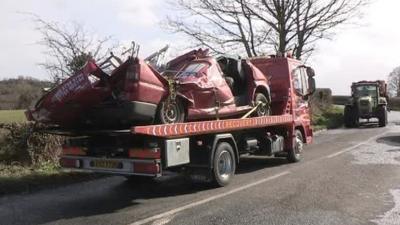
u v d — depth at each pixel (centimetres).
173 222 724
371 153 1483
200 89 997
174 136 874
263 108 1248
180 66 1054
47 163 1160
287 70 1361
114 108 839
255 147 1209
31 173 1077
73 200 903
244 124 1082
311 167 1231
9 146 1147
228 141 1038
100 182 1089
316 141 1933
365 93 2936
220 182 984
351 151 1547
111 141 906
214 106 1045
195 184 1031
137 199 902
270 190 943
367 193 907
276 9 2420
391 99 6806
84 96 820
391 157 1382
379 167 1202
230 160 1023
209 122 959
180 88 940
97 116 860
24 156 1148
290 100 1348
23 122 1172
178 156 884
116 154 891
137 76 823
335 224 702
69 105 839
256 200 858
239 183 1027
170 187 1016
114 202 880
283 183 1014
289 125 1336
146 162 838
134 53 848
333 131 2505
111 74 831
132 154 858
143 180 1077
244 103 1189
